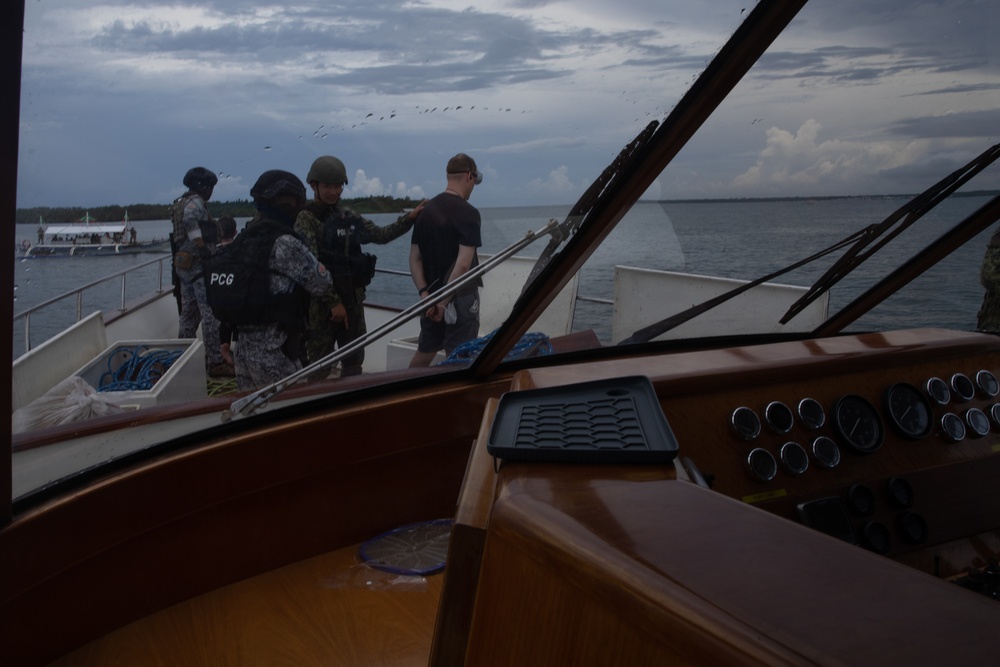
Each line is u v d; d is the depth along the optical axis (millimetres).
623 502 772
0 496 1488
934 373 1772
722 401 1537
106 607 1717
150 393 1665
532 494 802
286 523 1969
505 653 757
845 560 638
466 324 1841
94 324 1504
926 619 545
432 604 1869
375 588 1914
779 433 1551
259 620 1804
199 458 1774
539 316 1879
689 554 650
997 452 1786
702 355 1647
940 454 1735
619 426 964
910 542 1647
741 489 1526
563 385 1106
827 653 505
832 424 1638
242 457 1836
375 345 1875
